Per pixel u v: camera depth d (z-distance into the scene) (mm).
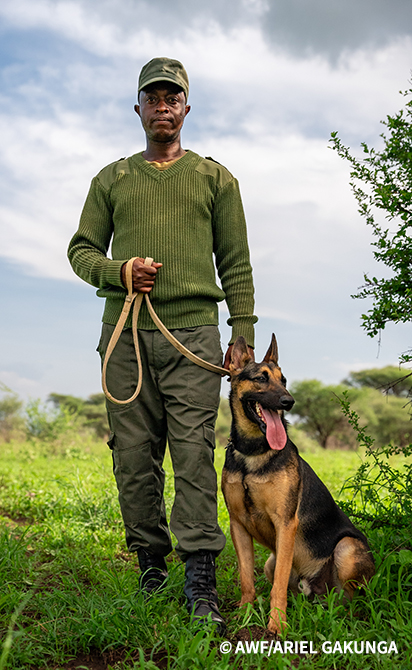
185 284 3365
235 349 3529
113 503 5621
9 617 2877
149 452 3438
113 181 3582
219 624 2777
